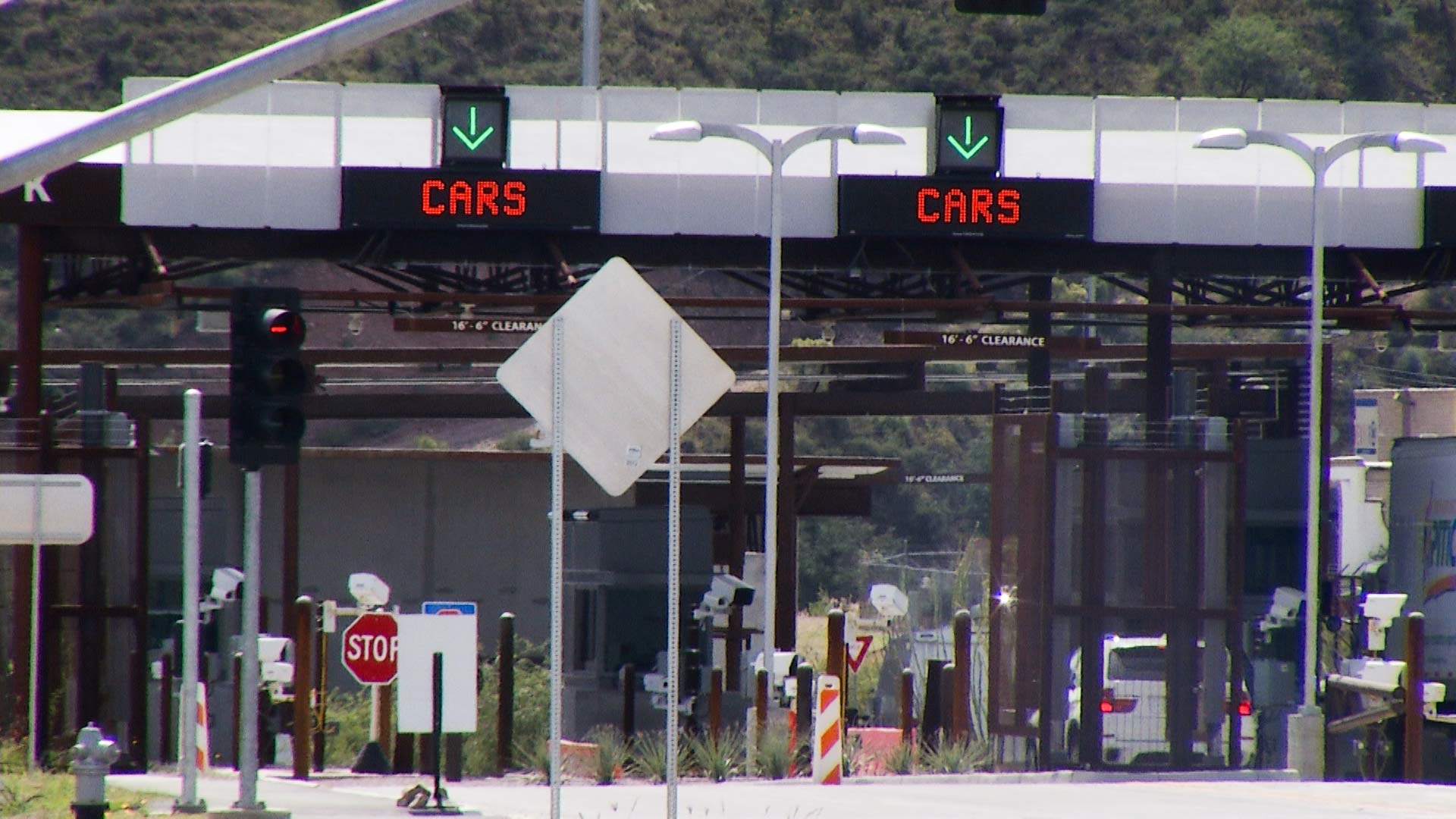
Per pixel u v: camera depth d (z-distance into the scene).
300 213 122.75
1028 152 129.00
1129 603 101.94
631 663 106.25
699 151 126.12
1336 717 104.19
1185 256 133.75
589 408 42.94
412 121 124.62
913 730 101.06
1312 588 103.81
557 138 125.56
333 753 106.69
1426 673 105.38
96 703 98.00
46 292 125.31
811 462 176.62
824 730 82.56
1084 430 101.38
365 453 184.75
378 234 126.50
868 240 129.88
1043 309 129.50
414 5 49.09
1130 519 101.75
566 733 106.75
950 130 125.12
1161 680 101.94
